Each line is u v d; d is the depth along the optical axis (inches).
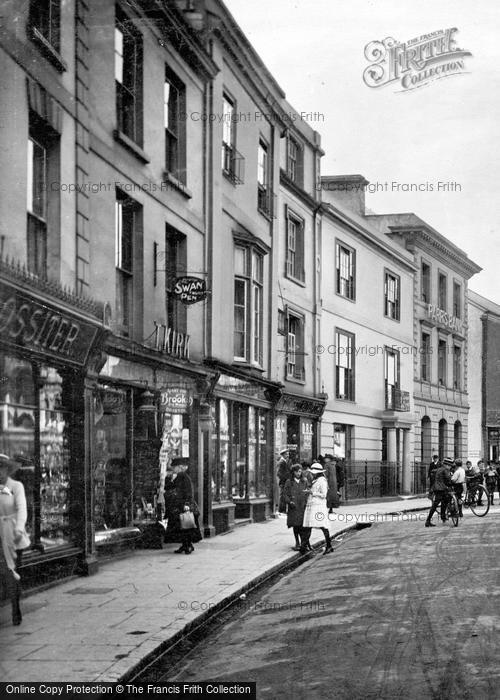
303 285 1090.1
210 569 510.0
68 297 453.1
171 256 686.5
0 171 401.7
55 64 463.2
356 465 1241.4
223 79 776.9
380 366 1378.0
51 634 325.1
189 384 679.7
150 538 608.4
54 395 467.5
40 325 421.4
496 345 1916.8
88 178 509.0
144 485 599.5
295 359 1080.8
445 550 605.9
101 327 476.4
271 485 931.3
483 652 295.6
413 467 1482.5
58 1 473.7
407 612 371.9
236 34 779.4
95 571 488.4
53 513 460.8
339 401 1205.1
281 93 954.7
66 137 479.2
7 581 342.6
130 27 587.5
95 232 523.2
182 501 592.4
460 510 839.7
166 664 298.4
